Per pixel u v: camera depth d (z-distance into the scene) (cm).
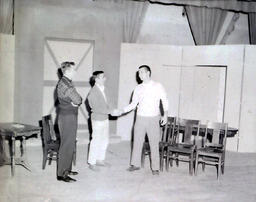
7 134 529
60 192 488
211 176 597
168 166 614
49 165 612
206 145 616
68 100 518
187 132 634
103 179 555
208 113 825
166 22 927
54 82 787
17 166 600
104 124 600
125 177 571
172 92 836
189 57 817
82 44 801
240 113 782
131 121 848
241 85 776
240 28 997
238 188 539
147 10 909
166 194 500
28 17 747
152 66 834
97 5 801
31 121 771
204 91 824
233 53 775
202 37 913
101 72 588
